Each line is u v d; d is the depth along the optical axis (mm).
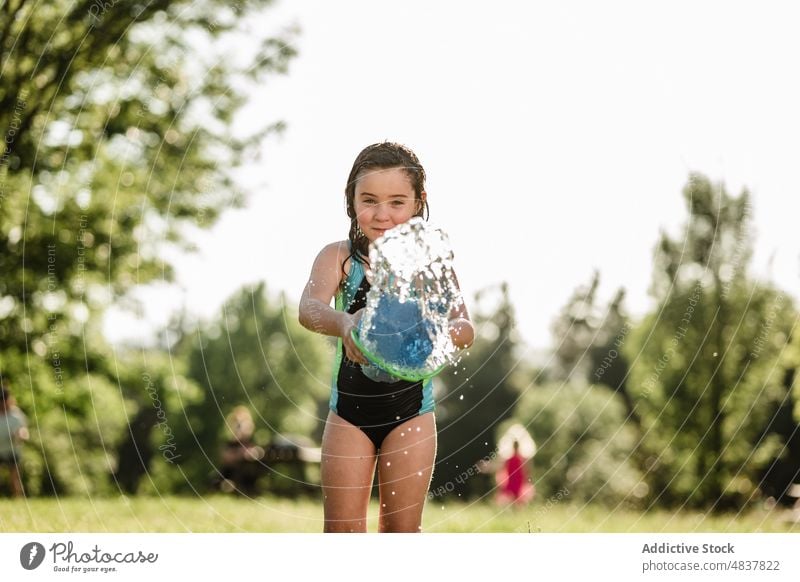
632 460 22828
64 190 14281
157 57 13828
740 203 19250
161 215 15031
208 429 36531
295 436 39406
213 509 9484
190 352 38156
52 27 12891
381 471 4309
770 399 20406
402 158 4230
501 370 40375
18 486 12711
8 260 14273
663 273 20609
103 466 22984
